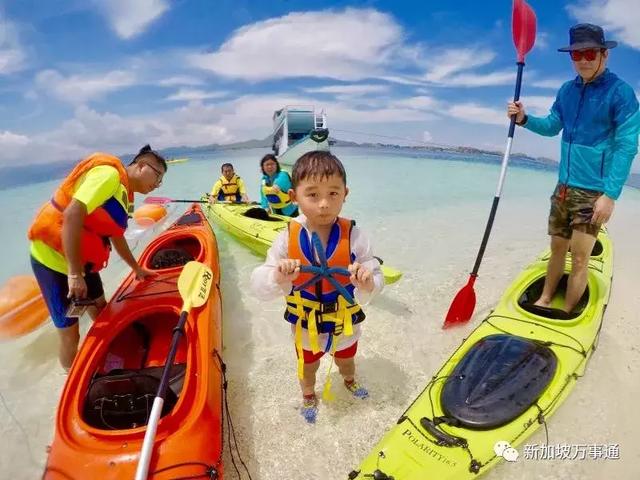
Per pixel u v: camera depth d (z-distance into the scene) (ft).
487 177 44.27
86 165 9.07
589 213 9.91
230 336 12.44
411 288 15.23
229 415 9.00
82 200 8.33
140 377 7.86
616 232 22.31
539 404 7.82
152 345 10.66
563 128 10.36
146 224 22.39
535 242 20.54
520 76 11.66
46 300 9.65
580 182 10.03
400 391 10.01
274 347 11.87
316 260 7.47
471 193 34.27
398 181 40.24
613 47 9.27
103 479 6.23
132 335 10.44
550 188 37.96
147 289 10.77
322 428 8.96
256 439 8.73
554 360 8.73
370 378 10.44
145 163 10.14
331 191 6.86
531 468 7.22
